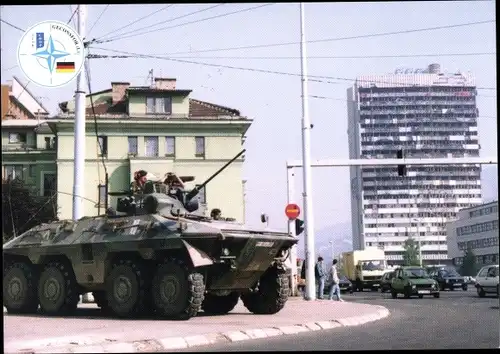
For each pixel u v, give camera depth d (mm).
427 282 30484
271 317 15125
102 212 51219
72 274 15797
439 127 144250
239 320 14055
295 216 24688
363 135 146125
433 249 149250
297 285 30438
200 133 53312
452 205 150250
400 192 150250
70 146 51438
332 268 24859
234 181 53062
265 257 14984
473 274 95312
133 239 14367
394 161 26422
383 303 24703
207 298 16859
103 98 55781
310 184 24812
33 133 57844
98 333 11078
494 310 19656
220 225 14625
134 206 15477
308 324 13398
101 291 16328
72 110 52375
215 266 14594
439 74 146375
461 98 145750
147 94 53219
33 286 16453
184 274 13820
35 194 46562
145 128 52875
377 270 45969
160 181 15672
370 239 150875
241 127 53469
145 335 10859
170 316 14023
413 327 13914
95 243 14977
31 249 16141
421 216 150125
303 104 25047
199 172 52969
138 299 14398
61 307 15680
